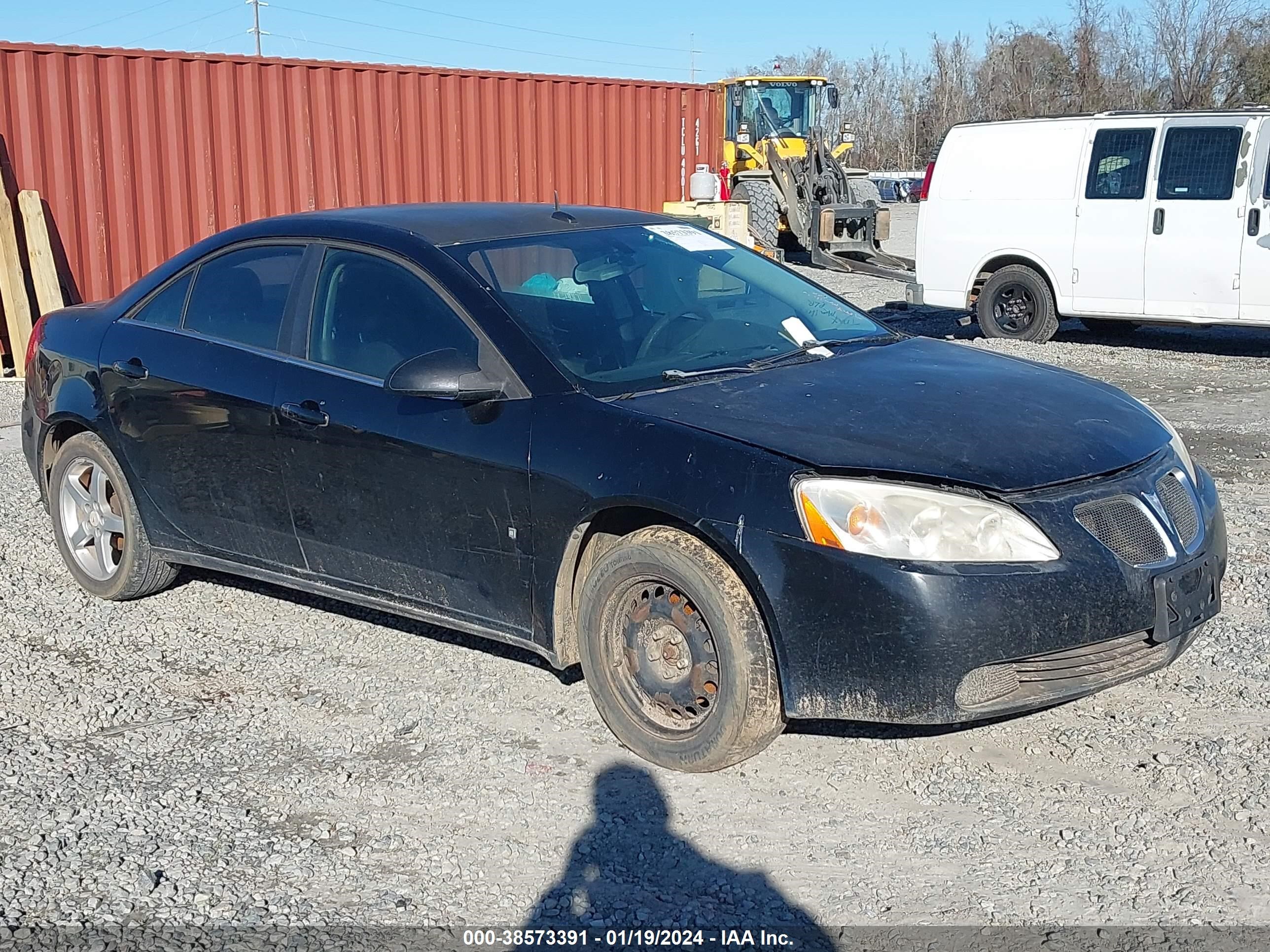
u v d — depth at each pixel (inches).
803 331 188.5
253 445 187.6
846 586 137.0
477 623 170.9
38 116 454.9
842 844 135.9
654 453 149.7
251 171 509.0
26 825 142.3
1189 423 349.7
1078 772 149.7
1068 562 138.6
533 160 602.9
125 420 206.1
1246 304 433.7
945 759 153.7
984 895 125.3
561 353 165.6
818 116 858.1
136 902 126.7
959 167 496.1
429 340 172.6
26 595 223.6
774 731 147.6
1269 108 429.4
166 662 192.4
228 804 147.4
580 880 130.3
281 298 191.5
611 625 156.4
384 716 171.0
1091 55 1736.0
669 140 661.9
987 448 146.3
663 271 191.5
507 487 160.7
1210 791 143.9
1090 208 462.0
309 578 189.2
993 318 501.4
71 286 468.8
